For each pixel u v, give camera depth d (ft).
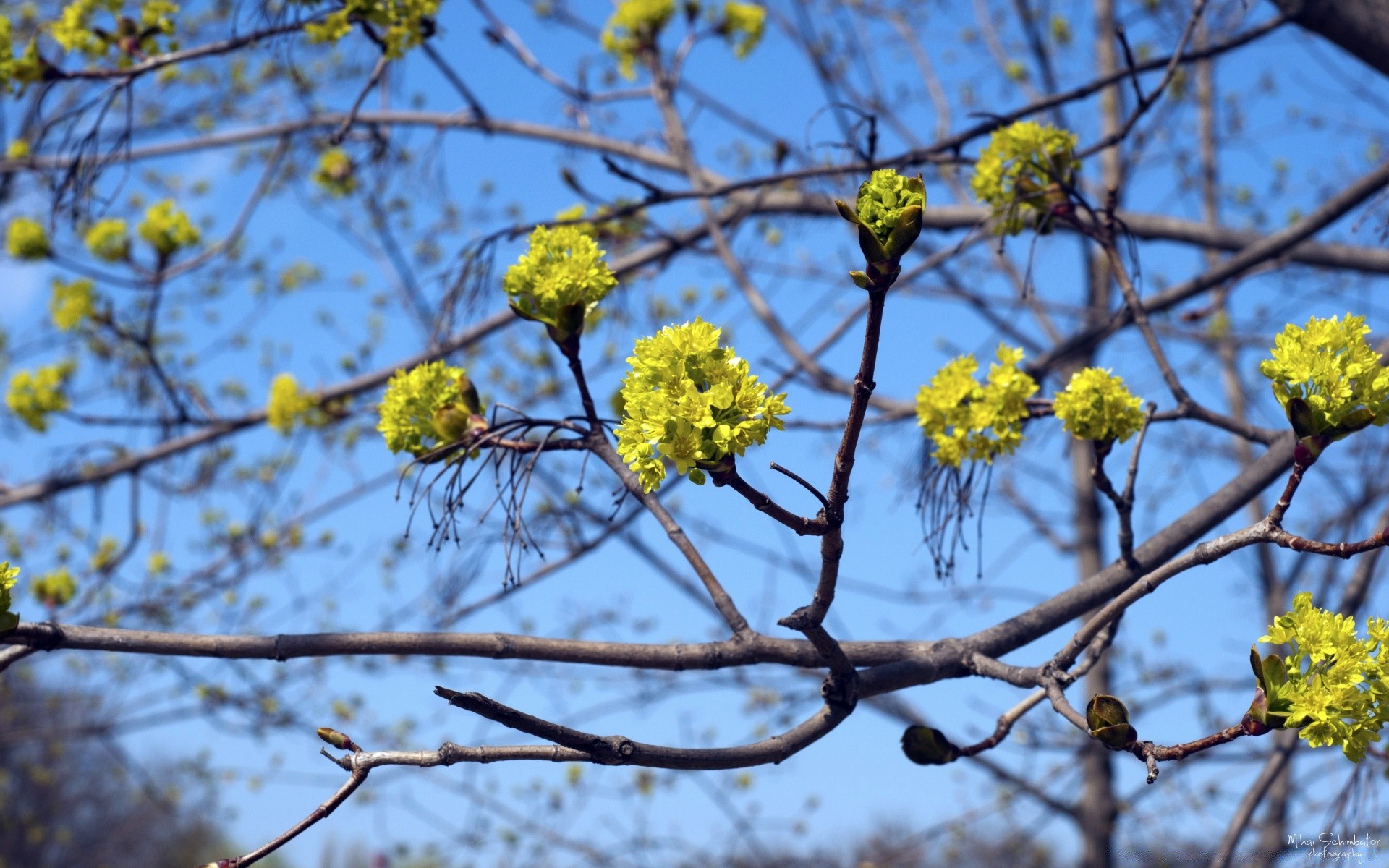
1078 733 21.33
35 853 53.57
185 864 67.82
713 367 5.21
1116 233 10.50
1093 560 22.53
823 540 5.54
